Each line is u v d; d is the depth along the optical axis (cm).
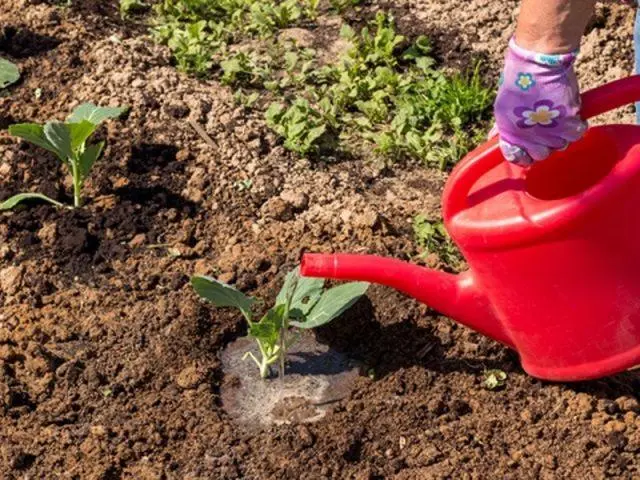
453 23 193
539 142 110
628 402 133
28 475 129
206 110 175
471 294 127
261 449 131
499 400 135
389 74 181
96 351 142
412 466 129
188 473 129
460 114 175
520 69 107
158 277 151
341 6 198
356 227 157
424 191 165
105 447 131
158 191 164
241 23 195
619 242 116
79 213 160
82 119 157
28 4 192
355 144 173
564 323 121
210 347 143
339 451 130
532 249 116
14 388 137
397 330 143
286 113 172
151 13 198
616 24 186
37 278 151
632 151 115
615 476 127
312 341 144
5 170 166
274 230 158
